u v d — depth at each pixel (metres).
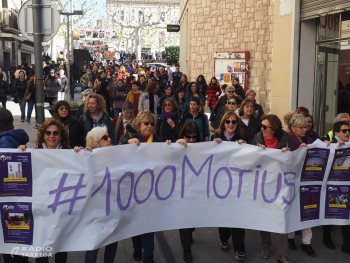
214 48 20.48
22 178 4.33
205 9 20.62
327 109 10.85
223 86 14.99
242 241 5.34
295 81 11.38
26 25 7.89
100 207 4.57
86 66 28.48
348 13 9.79
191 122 5.35
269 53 18.67
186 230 5.32
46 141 4.66
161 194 4.95
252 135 6.63
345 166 5.34
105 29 63.09
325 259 5.49
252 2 19.12
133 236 5.16
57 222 4.37
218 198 5.14
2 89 17.11
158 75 22.27
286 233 5.14
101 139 4.84
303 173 5.22
